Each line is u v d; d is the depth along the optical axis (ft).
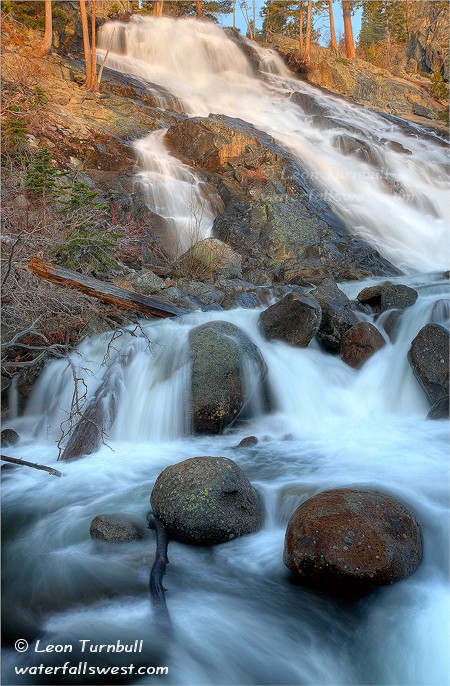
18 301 25.09
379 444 21.88
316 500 14.93
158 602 13.47
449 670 12.40
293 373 26.50
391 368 27.20
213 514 15.61
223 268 39.24
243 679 12.16
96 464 21.09
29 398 26.27
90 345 26.76
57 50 79.30
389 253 52.80
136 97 74.08
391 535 14.12
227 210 50.75
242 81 99.09
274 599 13.75
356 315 30.53
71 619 13.53
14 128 43.55
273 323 28.14
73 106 62.95
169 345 25.05
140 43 95.04
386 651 12.75
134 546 15.81
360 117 95.66
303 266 42.80
